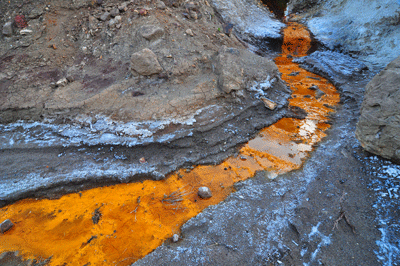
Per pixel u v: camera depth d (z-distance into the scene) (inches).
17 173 189.5
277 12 659.4
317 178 188.1
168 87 254.4
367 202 164.2
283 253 137.3
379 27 433.4
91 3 302.5
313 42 515.5
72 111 230.8
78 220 163.9
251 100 268.5
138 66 246.2
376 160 192.5
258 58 323.3
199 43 293.7
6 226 156.4
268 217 158.6
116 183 191.5
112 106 232.5
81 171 190.9
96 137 214.4
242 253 137.9
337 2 575.8
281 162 211.2
